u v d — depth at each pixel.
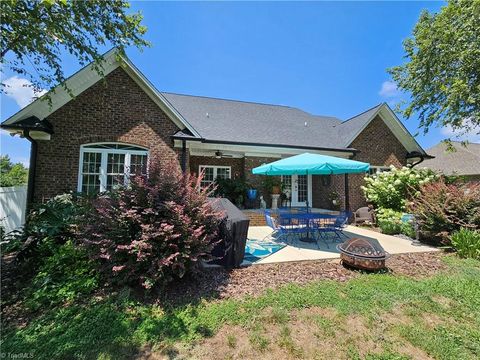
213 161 13.83
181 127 9.96
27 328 3.30
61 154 8.56
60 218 5.98
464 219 7.57
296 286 4.60
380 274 5.29
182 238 4.46
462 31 9.03
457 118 9.84
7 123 7.75
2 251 5.13
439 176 11.07
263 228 11.01
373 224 11.45
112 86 9.22
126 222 4.36
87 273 4.62
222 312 3.66
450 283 4.84
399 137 14.35
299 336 3.21
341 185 13.12
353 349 2.98
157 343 3.03
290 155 13.88
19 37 4.91
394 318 3.66
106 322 3.42
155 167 5.17
